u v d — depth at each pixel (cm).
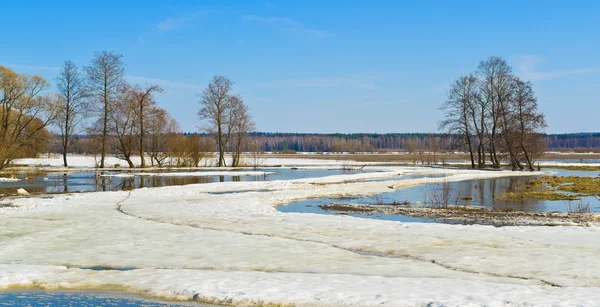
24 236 1609
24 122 5547
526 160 6059
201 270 1204
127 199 2631
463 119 6425
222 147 6700
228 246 1462
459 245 1454
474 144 6688
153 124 5981
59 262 1294
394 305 916
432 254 1346
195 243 1505
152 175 4741
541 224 1925
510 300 915
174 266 1250
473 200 2738
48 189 3322
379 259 1301
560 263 1233
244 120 6712
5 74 5147
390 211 2306
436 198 2741
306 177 4625
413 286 1029
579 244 1452
